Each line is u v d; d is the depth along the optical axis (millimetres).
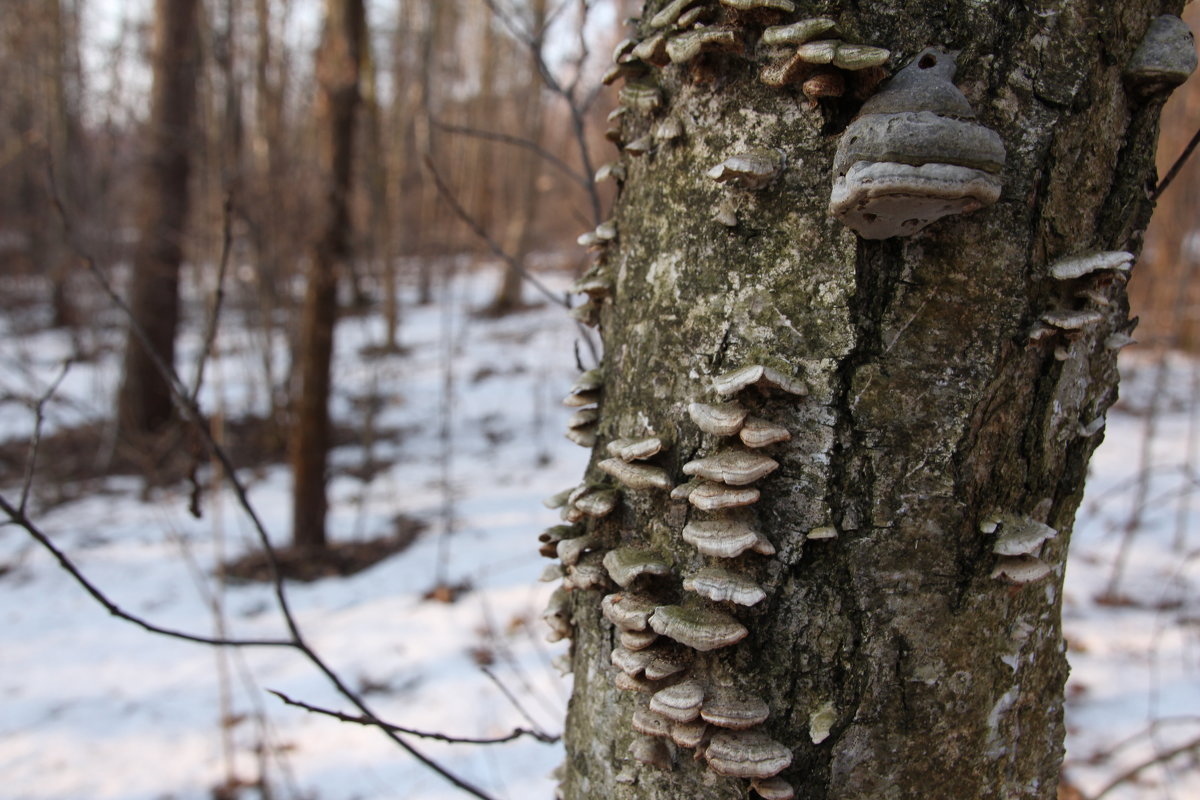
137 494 9750
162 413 10953
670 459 1513
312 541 7984
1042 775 1591
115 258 12945
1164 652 5711
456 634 6348
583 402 1809
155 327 10688
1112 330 1506
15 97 15039
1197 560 7148
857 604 1364
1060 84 1271
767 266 1374
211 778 4859
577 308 2006
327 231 7473
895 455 1335
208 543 8398
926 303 1306
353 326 18844
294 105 10852
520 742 5074
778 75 1320
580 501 1611
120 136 12656
